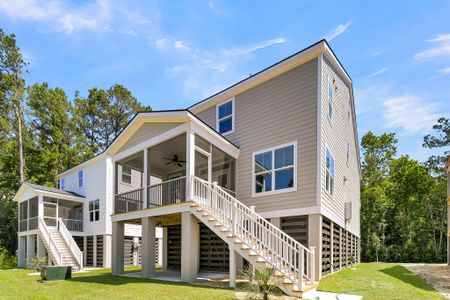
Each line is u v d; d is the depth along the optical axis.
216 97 13.95
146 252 11.15
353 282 9.06
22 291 8.87
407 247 25.81
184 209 10.08
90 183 21.95
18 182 30.50
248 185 12.23
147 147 12.04
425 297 7.02
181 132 10.73
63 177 25.36
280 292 7.31
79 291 8.58
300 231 10.36
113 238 12.76
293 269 7.76
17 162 30.69
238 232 9.02
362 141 34.59
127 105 35.94
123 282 9.95
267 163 11.73
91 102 34.72
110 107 35.16
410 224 27.14
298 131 11.02
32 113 30.95
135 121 12.16
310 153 10.55
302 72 11.27
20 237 22.33
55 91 32.16
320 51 10.86
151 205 11.70
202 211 9.59
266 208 11.41
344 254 14.45
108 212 20.06
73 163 31.78
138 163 14.66
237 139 12.98
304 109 10.99
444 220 27.36
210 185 10.20
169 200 11.80
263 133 12.09
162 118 11.29
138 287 8.81
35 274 14.38
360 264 17.58
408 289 8.05
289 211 10.69
